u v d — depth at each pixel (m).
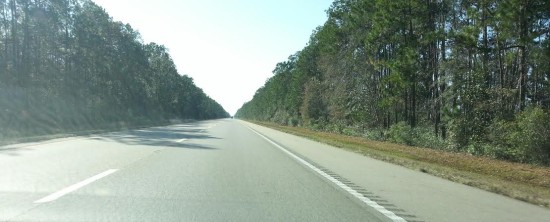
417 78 35.94
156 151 20.44
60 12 52.50
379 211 8.73
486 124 26.78
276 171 14.59
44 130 39.94
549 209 9.52
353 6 43.50
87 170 13.43
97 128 52.03
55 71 55.19
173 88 115.62
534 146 21.08
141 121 78.56
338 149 26.09
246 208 8.67
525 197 10.53
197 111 175.75
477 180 13.34
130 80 77.12
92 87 63.66
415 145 32.28
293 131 54.06
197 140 30.12
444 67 30.55
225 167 15.20
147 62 85.25
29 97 48.12
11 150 19.44
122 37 72.31
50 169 13.44
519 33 24.22
